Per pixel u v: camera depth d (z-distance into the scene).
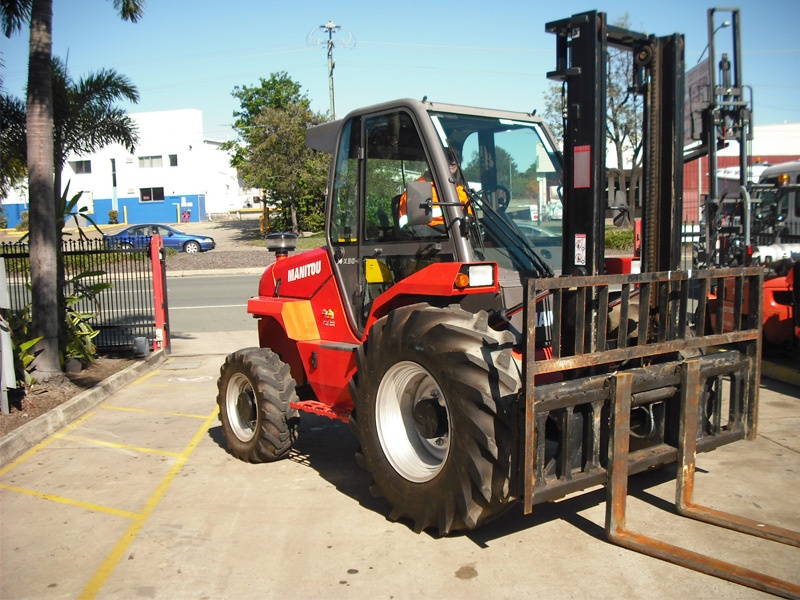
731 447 5.76
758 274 4.51
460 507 3.80
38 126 7.85
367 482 5.24
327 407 5.20
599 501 4.66
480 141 4.75
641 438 4.20
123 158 51.00
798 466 5.30
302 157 34.56
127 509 4.83
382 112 4.79
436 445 4.36
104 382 8.42
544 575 3.71
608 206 4.79
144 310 10.78
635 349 3.96
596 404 3.87
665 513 4.43
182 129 50.12
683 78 4.25
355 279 5.12
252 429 5.89
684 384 4.11
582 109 4.07
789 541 3.93
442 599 3.52
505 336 3.91
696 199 14.34
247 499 4.96
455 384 3.73
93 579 3.85
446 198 4.30
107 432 6.76
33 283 7.79
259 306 5.95
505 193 4.83
